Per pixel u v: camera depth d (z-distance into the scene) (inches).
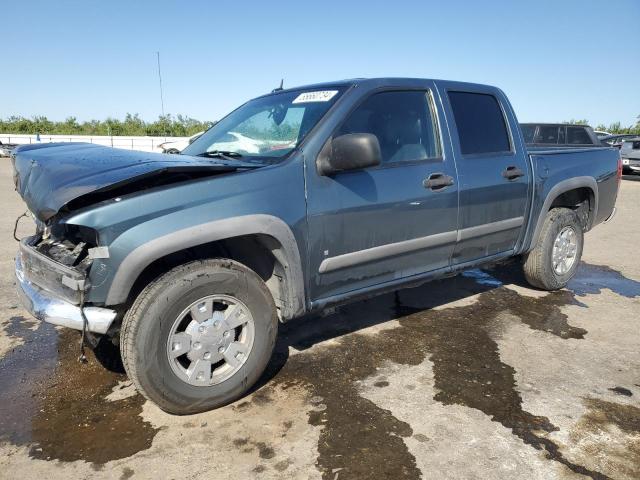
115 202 96.4
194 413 111.4
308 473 92.4
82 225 94.8
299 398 117.8
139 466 94.4
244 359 114.1
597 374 130.1
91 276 97.6
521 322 164.6
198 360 107.7
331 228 120.0
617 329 159.6
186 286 102.5
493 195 154.8
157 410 112.9
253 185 108.5
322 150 118.8
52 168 110.4
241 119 151.2
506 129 164.9
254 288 112.3
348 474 92.0
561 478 91.2
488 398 118.0
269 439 102.4
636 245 286.0
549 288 190.5
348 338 151.3
